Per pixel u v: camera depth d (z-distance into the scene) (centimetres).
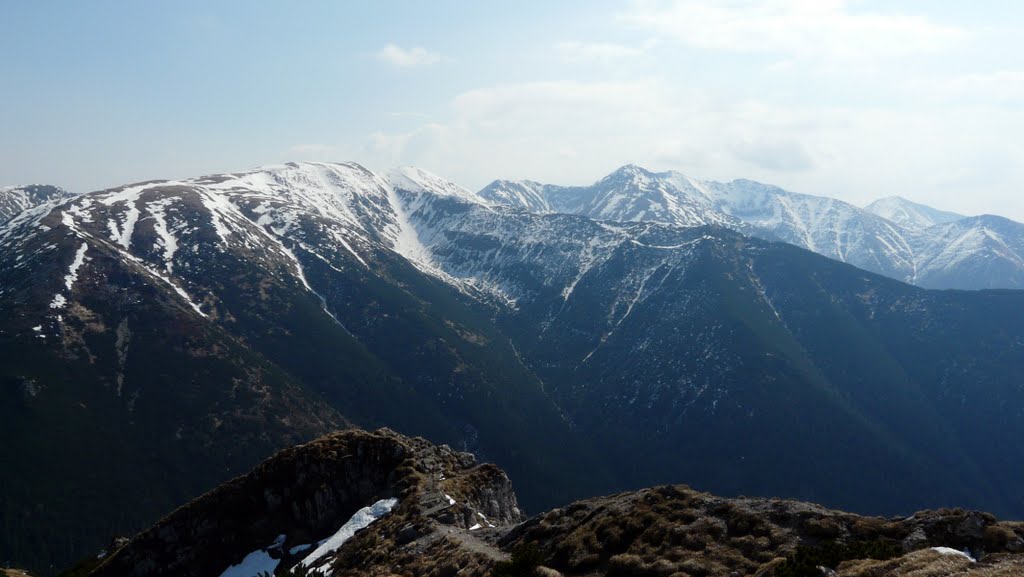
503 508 7600
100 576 7350
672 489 4634
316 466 7825
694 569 3516
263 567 6912
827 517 3734
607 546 4156
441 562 4816
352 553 5950
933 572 2755
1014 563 2919
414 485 7138
